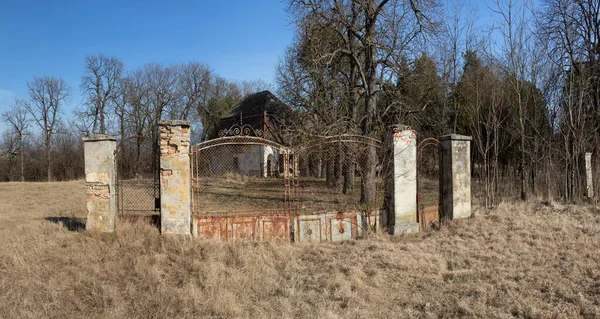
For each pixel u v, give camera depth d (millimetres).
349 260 7055
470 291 5574
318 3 14672
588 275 6145
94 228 7941
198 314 4883
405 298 5461
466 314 4836
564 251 7391
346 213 8992
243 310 5023
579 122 12844
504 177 15203
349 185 13625
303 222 8602
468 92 17906
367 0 14414
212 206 14094
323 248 7914
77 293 5496
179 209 7777
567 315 4727
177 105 43625
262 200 15922
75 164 40312
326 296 5496
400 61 15414
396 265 6715
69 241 7535
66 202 16234
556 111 13969
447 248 7801
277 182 20188
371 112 15102
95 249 7082
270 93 35938
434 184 11562
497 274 6230
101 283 5793
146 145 12695
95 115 40656
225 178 20797
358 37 15141
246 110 37094
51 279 5816
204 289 5602
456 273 6324
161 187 7785
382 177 9570
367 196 10406
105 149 7988
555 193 13367
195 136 45062
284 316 4770
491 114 14078
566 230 8852
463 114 19125
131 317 4762
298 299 5391
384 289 5793
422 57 16453
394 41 15359
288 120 22109
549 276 6062
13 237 8102
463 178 10273
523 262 6812
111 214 7930
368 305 5203
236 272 6289
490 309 4938
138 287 5672
